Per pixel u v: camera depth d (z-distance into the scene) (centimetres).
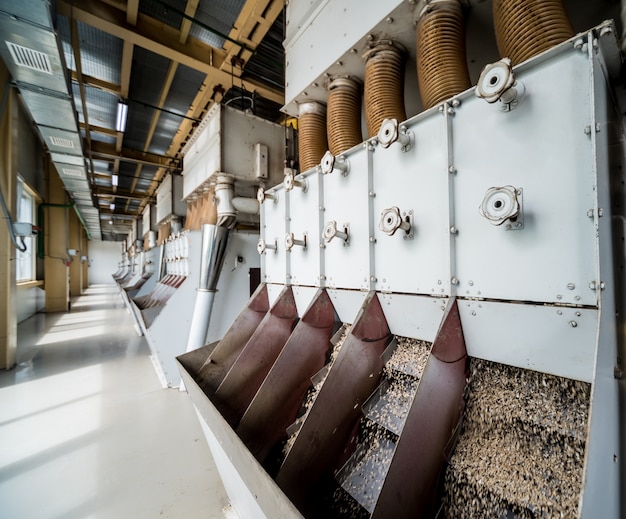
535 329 73
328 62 147
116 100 372
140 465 163
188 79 328
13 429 199
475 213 85
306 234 158
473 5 110
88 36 266
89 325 560
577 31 101
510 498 66
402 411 98
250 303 190
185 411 226
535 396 75
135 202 921
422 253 100
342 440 99
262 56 297
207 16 245
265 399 122
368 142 119
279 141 295
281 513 70
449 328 86
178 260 364
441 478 78
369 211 119
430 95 106
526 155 74
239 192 280
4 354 318
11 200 315
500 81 71
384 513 64
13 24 171
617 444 62
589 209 64
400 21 119
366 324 111
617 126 78
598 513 51
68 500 138
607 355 62
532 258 73
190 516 130
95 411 225
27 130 503
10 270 319
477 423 82
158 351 267
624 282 73
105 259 1841
